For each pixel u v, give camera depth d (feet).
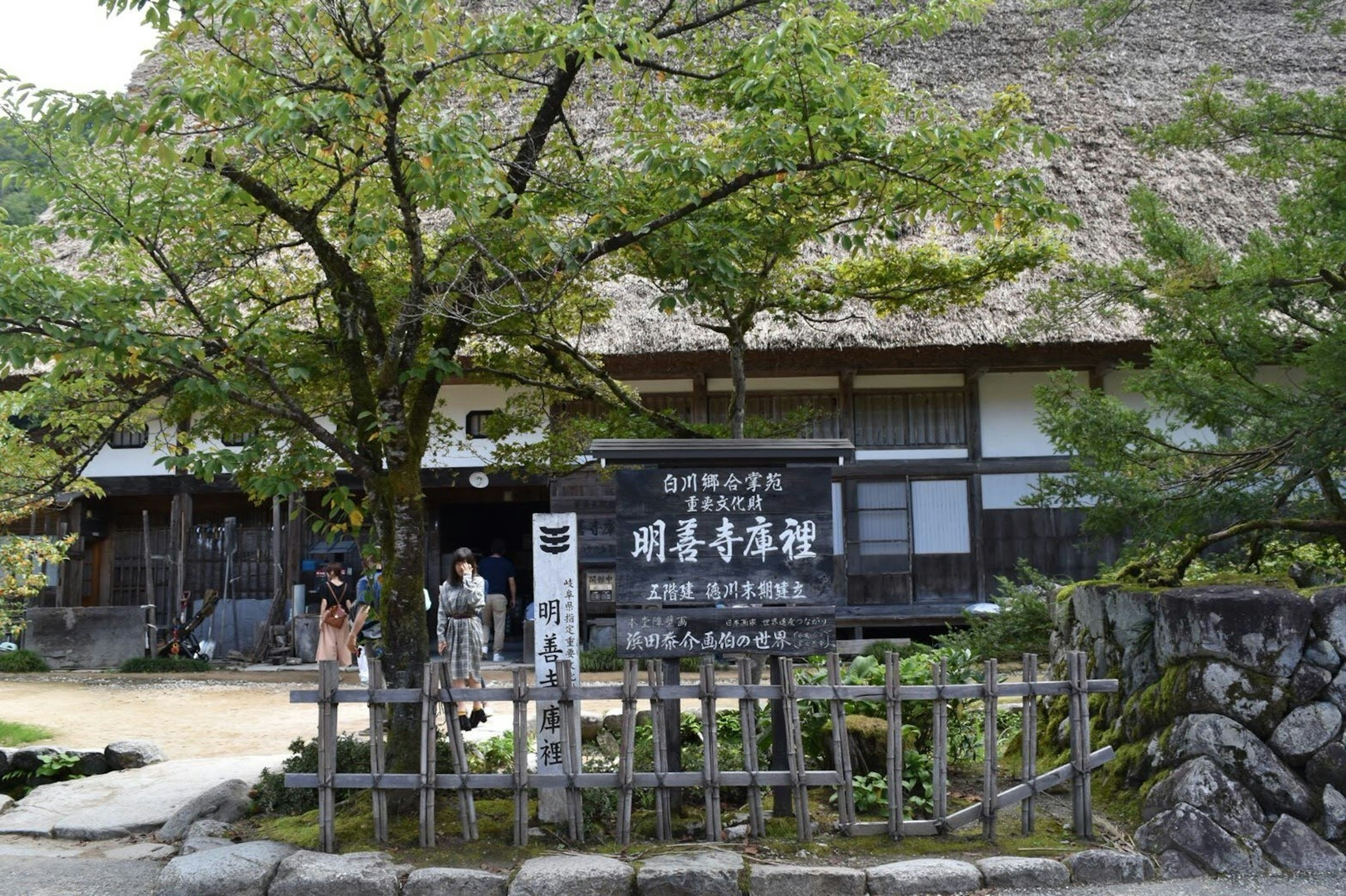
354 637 31.68
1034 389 21.93
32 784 22.49
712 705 15.71
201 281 19.65
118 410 19.27
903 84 53.62
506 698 15.67
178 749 26.94
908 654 28.04
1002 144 17.74
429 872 14.17
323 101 15.26
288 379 18.61
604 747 22.15
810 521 17.21
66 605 48.75
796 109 17.29
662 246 18.33
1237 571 21.04
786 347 40.70
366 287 18.02
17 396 18.85
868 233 20.51
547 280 18.40
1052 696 21.13
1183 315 20.84
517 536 58.44
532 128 19.60
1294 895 14.01
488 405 45.65
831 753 18.70
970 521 44.86
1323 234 20.21
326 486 23.08
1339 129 19.52
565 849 15.38
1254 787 15.67
